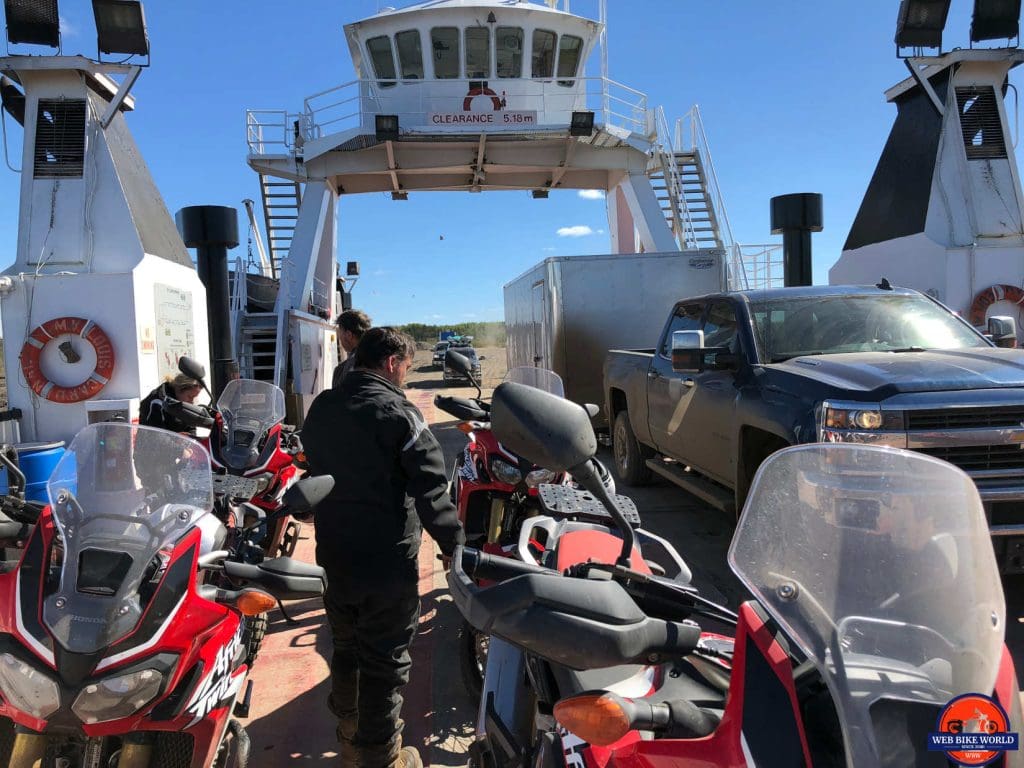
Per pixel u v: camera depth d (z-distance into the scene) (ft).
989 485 13.28
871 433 13.64
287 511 7.57
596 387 35.60
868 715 4.11
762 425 16.48
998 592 4.73
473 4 50.44
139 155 28.14
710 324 21.62
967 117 37.47
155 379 24.29
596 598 4.93
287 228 61.93
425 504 8.68
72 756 7.30
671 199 52.37
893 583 4.66
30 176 24.43
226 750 8.54
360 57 53.98
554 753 6.43
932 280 36.65
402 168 50.44
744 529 5.31
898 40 36.70
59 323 22.45
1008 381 13.91
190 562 7.43
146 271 23.94
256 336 42.68
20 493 9.23
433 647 14.55
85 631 6.84
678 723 4.92
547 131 47.67
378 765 8.92
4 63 24.17
